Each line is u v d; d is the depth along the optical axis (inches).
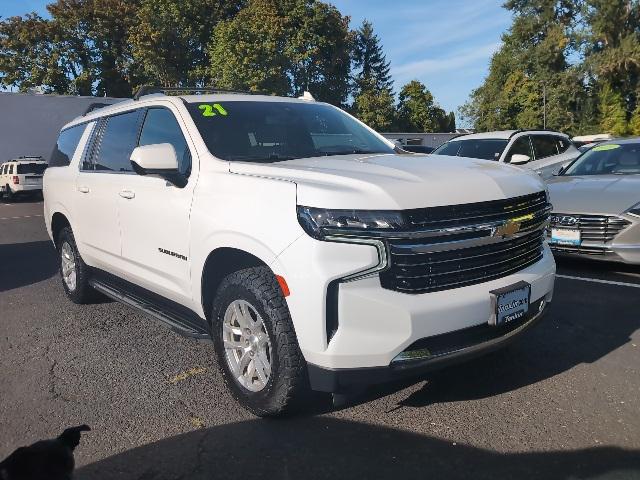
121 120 197.8
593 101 1995.6
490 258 130.6
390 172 131.5
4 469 70.2
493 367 162.1
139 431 131.6
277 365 126.2
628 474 110.4
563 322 197.8
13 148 1030.4
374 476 112.0
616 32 1942.7
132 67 1760.6
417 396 145.6
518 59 2110.0
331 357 116.1
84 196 208.4
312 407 140.5
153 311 175.6
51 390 153.8
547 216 149.0
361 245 115.5
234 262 144.3
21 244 420.2
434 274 121.5
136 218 172.9
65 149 243.3
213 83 1460.4
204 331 154.9
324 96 2033.7
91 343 190.2
